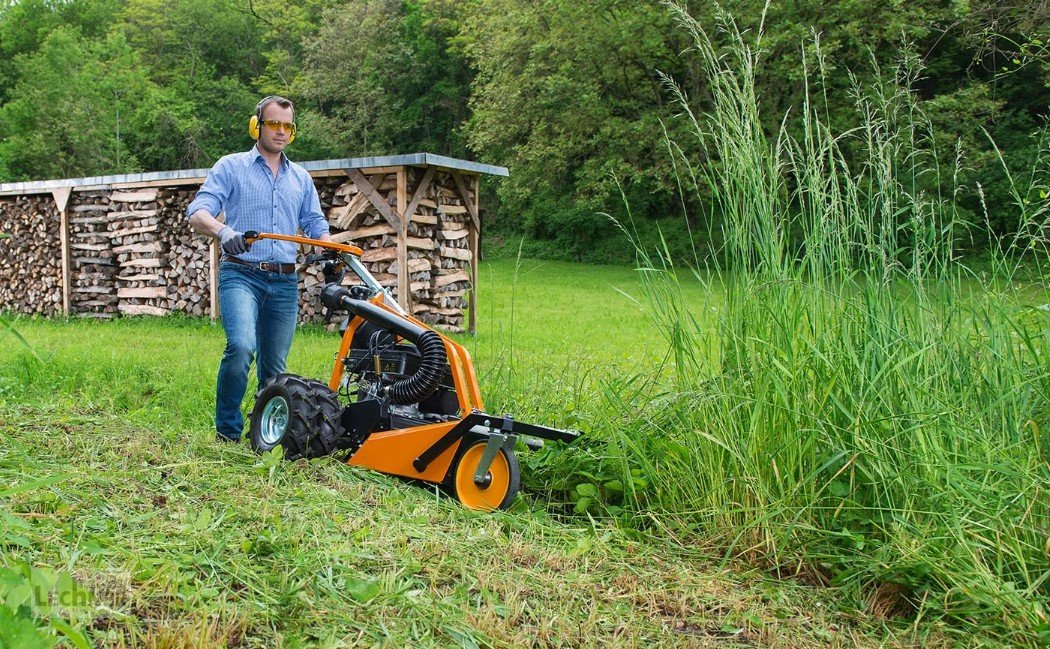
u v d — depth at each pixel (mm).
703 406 3652
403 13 46188
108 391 5875
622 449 3846
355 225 11297
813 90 23547
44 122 42094
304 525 2908
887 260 3580
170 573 2303
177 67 54188
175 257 12484
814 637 2656
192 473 3381
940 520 3076
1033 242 3658
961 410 3312
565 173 32750
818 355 3369
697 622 2643
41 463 3240
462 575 2691
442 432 3660
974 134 20344
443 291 11531
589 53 27375
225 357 4484
